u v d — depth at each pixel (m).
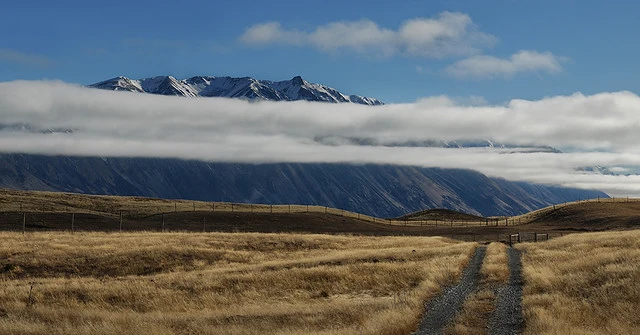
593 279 36.56
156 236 76.44
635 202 167.12
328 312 32.62
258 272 49.53
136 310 38.97
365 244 78.62
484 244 80.62
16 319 30.64
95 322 30.38
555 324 25.23
